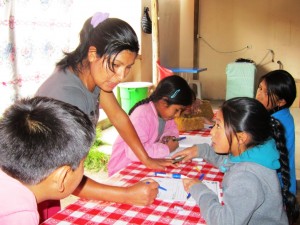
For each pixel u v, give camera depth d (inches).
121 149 70.1
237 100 44.5
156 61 184.7
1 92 88.7
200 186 47.6
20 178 28.7
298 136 171.6
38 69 99.7
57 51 105.0
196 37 265.7
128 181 55.9
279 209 43.6
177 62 270.4
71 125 29.6
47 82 48.3
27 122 28.9
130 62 46.8
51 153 28.3
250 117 42.8
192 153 62.9
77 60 48.5
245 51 261.7
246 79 236.2
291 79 72.3
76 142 29.5
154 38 183.0
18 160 28.0
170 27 247.9
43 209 52.9
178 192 50.8
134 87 156.8
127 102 160.4
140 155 61.4
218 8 259.4
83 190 47.0
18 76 93.2
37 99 32.2
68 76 48.1
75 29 127.7
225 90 271.9
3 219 26.9
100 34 44.9
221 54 266.5
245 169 42.4
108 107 59.9
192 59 268.7
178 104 67.8
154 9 179.8
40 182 29.3
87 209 46.2
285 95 71.7
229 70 239.3
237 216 39.6
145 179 52.0
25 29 93.7
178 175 56.8
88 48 47.1
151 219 43.7
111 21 45.3
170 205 47.3
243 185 40.8
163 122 74.9
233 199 40.5
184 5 262.5
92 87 51.3
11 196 27.8
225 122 44.0
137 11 186.1
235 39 261.7
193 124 84.2
